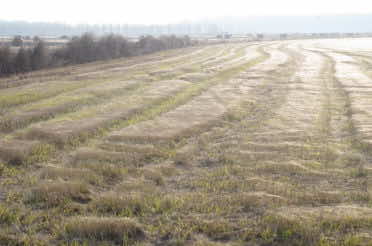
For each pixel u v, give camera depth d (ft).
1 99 70.03
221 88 91.04
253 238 24.41
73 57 158.61
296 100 76.23
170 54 205.77
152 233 25.23
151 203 29.22
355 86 93.66
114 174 35.53
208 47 264.93
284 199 29.58
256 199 29.17
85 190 31.27
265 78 108.88
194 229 25.63
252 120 59.62
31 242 24.04
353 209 27.61
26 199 29.76
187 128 52.49
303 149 43.55
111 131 51.60
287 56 187.11
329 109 67.72
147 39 230.48
